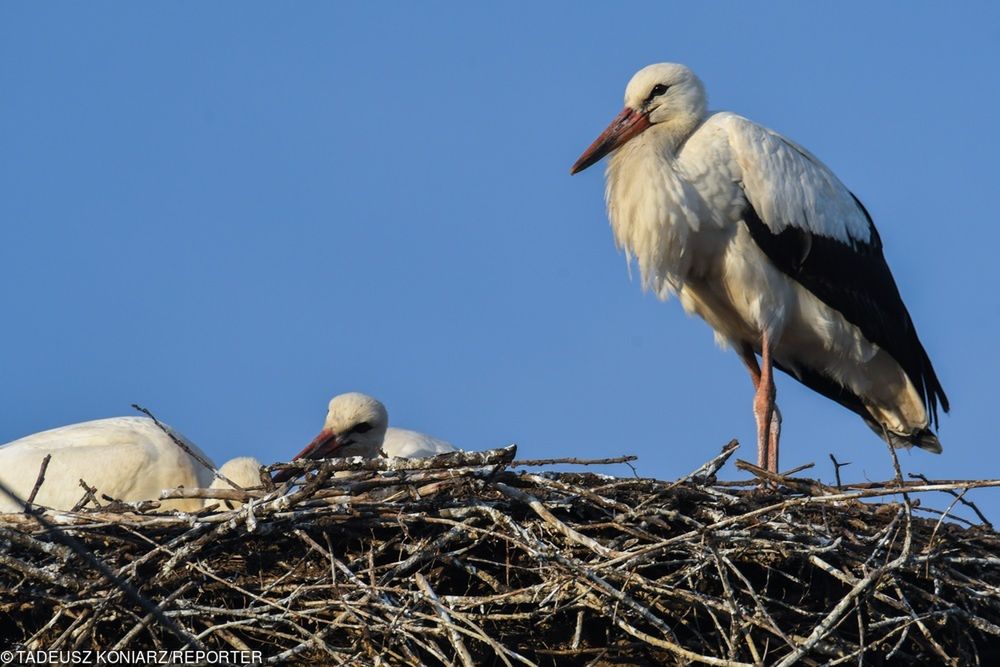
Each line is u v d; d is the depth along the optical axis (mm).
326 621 10703
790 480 11758
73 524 11102
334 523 11188
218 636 11008
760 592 11250
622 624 10547
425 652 10984
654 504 11375
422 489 11266
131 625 11008
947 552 11359
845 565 11164
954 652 11453
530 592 10578
